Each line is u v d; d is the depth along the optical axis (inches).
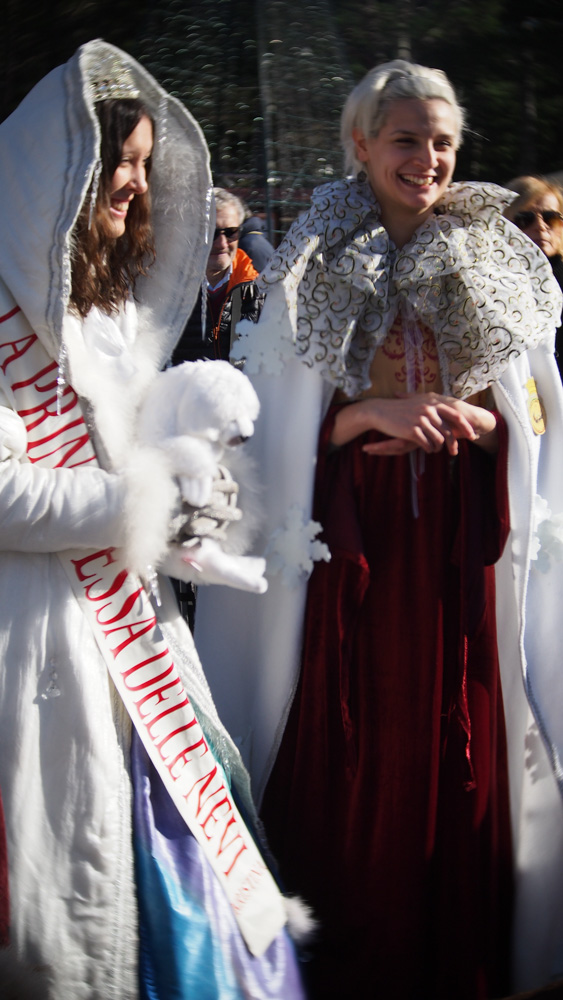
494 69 291.9
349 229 88.5
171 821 78.6
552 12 289.0
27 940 73.0
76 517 72.6
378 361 92.2
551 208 126.3
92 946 73.9
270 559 92.7
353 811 95.2
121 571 76.9
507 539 96.2
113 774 75.4
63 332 73.4
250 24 241.9
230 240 145.4
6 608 74.4
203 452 75.9
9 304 74.2
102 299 80.6
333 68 240.4
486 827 96.3
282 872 98.0
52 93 73.4
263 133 233.0
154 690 77.6
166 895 75.5
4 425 72.7
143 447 77.0
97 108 75.4
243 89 240.4
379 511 93.1
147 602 78.1
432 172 86.7
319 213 89.0
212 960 75.5
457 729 94.3
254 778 99.5
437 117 85.6
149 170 83.3
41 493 72.4
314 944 95.9
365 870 95.3
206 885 77.3
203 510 76.7
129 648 76.9
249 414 78.5
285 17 241.0
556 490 97.3
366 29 267.4
